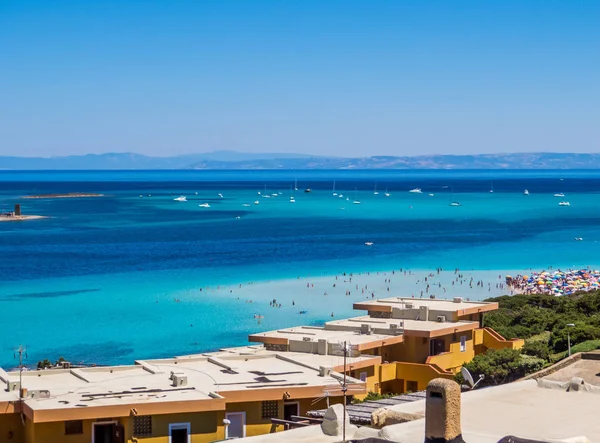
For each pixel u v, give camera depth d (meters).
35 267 185.50
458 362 71.44
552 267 183.25
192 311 128.62
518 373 65.19
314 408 50.62
